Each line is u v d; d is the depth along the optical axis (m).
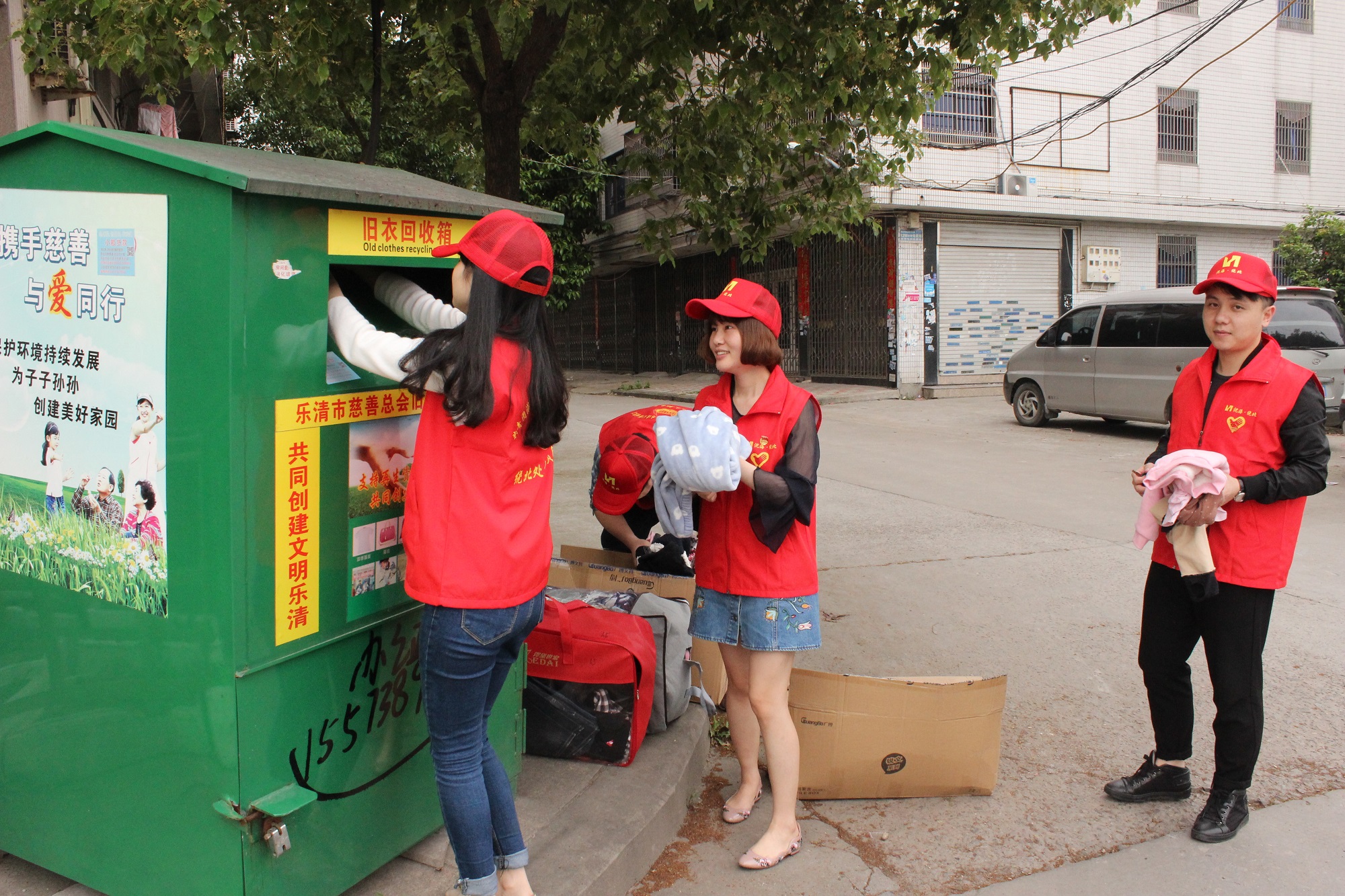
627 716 3.07
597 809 2.81
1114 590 5.44
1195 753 3.55
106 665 2.17
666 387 19.97
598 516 3.75
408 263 2.34
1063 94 16.95
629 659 3.04
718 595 2.80
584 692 3.08
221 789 2.05
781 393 2.70
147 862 2.19
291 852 2.17
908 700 3.12
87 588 2.19
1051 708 3.91
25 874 2.49
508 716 2.83
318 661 2.20
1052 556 6.17
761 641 2.72
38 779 2.34
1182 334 10.59
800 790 3.17
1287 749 3.52
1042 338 12.35
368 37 4.78
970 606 5.17
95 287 2.10
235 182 1.88
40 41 4.36
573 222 20.41
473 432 2.04
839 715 3.12
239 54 5.77
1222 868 2.78
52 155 2.13
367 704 2.35
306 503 2.13
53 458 2.21
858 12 5.13
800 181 6.34
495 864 2.27
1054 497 8.00
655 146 6.03
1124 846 2.90
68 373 2.17
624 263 23.53
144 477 2.07
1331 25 18.83
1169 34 17.55
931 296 16.41
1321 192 19.17
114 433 2.11
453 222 2.46
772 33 4.68
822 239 18.06
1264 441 2.78
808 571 2.74
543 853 2.55
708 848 2.91
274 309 2.02
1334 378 9.99
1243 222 18.48
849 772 3.15
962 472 9.24
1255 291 2.76
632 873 2.66
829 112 5.71
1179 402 3.04
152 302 2.02
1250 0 14.93
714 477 2.49
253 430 2.00
